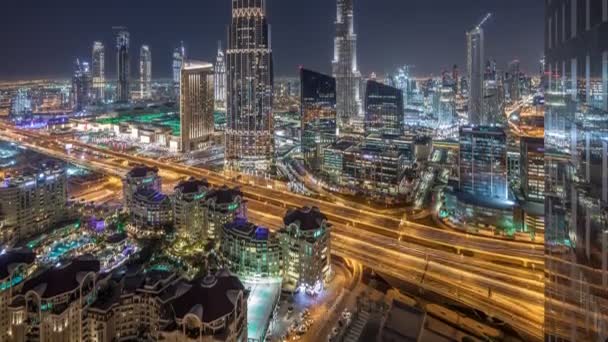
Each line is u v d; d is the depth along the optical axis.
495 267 188.25
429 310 155.25
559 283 48.88
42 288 128.50
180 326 115.56
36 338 127.75
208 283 124.06
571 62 41.53
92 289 138.38
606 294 32.03
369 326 136.25
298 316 153.00
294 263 172.88
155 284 139.62
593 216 35.09
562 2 44.88
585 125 37.03
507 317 147.00
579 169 39.28
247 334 132.50
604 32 31.94
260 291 166.25
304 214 178.62
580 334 39.69
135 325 139.12
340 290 171.38
